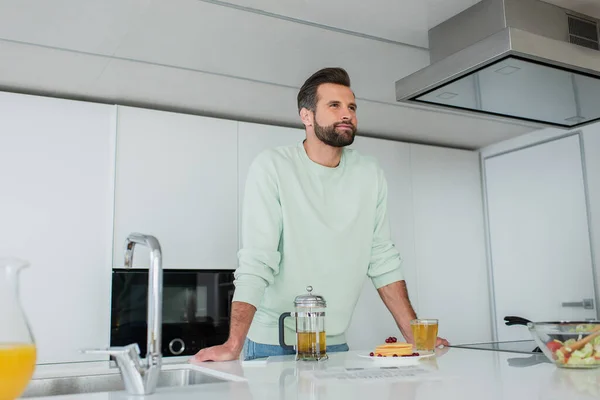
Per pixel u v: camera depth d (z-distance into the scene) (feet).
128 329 8.45
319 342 4.41
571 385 2.96
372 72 8.32
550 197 10.70
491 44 5.92
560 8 6.56
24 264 2.65
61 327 8.05
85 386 4.44
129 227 8.64
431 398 2.68
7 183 8.02
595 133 9.95
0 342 2.50
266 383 3.27
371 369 3.76
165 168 9.00
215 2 6.37
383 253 5.91
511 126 10.83
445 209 11.48
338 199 5.70
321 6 6.52
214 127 9.47
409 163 11.20
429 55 7.46
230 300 9.24
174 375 4.23
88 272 8.30
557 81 6.54
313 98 5.56
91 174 8.50
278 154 5.63
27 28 6.79
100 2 6.29
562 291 10.36
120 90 8.69
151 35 7.04
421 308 10.82
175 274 8.86
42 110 8.34
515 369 3.65
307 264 5.52
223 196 9.37
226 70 8.13
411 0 6.42
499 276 11.62
